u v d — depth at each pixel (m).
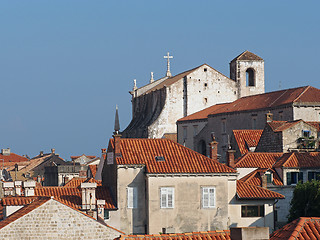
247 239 85.62
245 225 177.88
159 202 173.12
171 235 105.81
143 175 175.62
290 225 92.00
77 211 128.88
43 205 128.38
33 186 165.88
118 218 173.50
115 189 175.25
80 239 128.50
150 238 104.31
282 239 88.81
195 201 175.25
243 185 181.88
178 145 183.62
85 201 165.38
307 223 91.31
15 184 178.25
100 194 177.12
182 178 174.88
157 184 173.38
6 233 126.50
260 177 199.62
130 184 174.88
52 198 128.75
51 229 127.88
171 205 173.88
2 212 149.25
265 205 179.38
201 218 175.38
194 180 175.62
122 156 176.50
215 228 176.12
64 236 127.94
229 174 177.50
